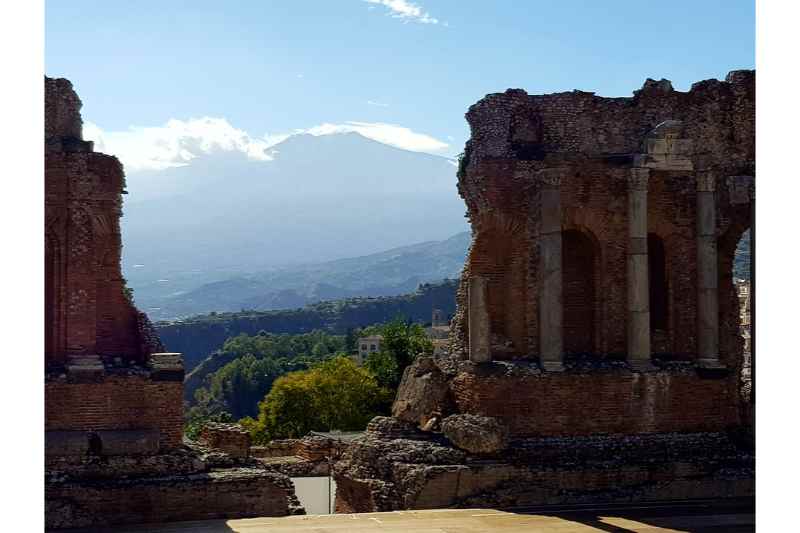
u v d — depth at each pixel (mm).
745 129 42031
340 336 190000
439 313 177125
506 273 40531
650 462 37094
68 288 35719
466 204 41750
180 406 35250
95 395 34531
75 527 31844
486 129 40500
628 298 39875
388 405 84812
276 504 33844
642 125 41469
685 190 41531
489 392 37906
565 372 38500
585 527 30938
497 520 32156
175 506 32875
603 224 40469
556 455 36906
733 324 42719
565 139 41031
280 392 84812
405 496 35125
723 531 30422
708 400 39750
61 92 36500
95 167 36344
